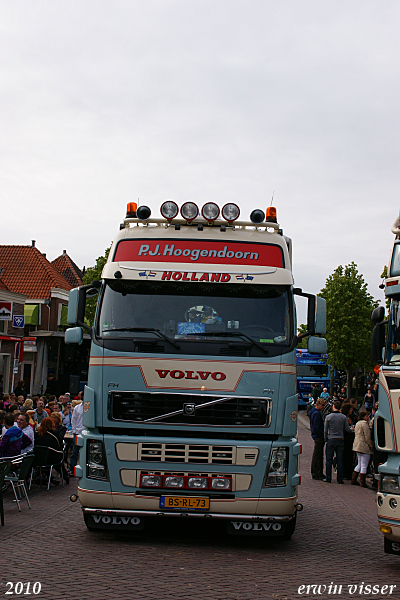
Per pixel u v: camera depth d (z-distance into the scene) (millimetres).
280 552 8352
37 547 8008
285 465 8062
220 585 6496
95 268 41438
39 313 46062
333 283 43469
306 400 51594
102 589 6168
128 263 8656
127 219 9047
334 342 42594
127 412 8070
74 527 9547
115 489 8023
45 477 14914
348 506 12734
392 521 7309
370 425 16000
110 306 8438
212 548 8406
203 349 8156
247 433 8070
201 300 8445
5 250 49375
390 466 7426
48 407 18297
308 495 14070
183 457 7992
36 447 13500
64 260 61188
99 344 8242
